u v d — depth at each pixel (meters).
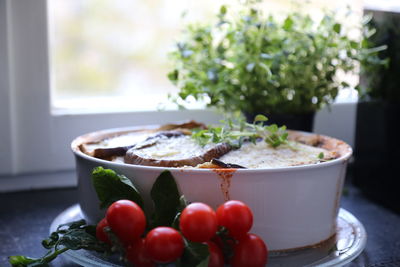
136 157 0.73
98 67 1.38
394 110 0.88
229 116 0.97
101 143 0.83
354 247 0.73
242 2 0.94
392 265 0.75
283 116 0.91
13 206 0.92
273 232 0.70
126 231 0.65
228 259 0.67
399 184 0.88
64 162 0.99
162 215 0.69
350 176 1.07
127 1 1.31
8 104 0.94
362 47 0.90
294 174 0.69
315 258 0.71
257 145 0.80
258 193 0.69
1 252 0.77
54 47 1.15
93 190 0.73
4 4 0.92
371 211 0.91
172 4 1.16
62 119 0.98
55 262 0.74
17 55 0.94
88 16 1.32
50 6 0.97
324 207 0.73
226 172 0.68
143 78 1.33
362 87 0.94
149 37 1.30
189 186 0.69
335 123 1.09
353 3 1.09
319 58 0.90
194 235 0.64
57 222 0.81
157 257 0.63
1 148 0.95
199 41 0.92
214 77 0.87
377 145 0.92
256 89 0.90
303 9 1.08
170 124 0.87
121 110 1.01
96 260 0.69
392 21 0.88
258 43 0.90
